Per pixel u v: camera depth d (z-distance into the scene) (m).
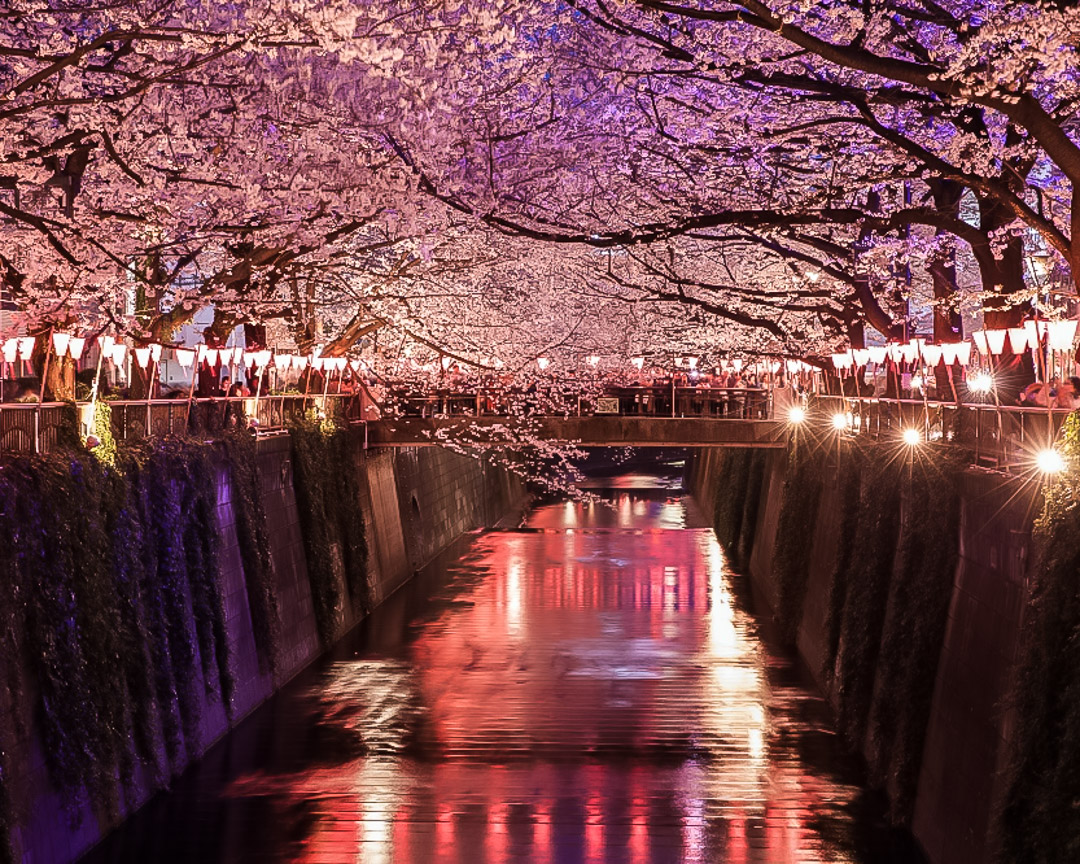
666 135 24.16
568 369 40.06
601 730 23.98
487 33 16.98
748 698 26.55
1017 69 13.40
